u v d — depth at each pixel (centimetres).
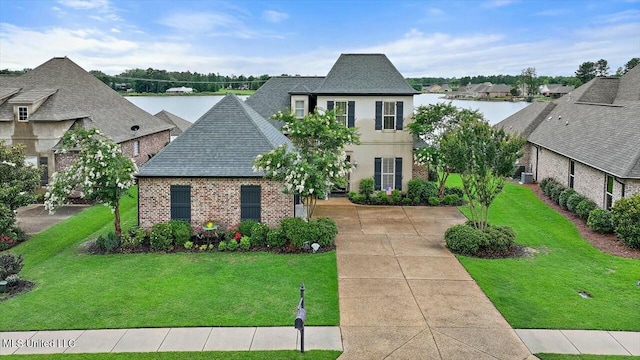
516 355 1107
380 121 2872
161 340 1173
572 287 1495
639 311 1323
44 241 2083
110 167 1873
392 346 1148
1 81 3256
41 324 1255
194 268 1680
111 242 1880
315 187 1867
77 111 3048
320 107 2791
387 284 1525
